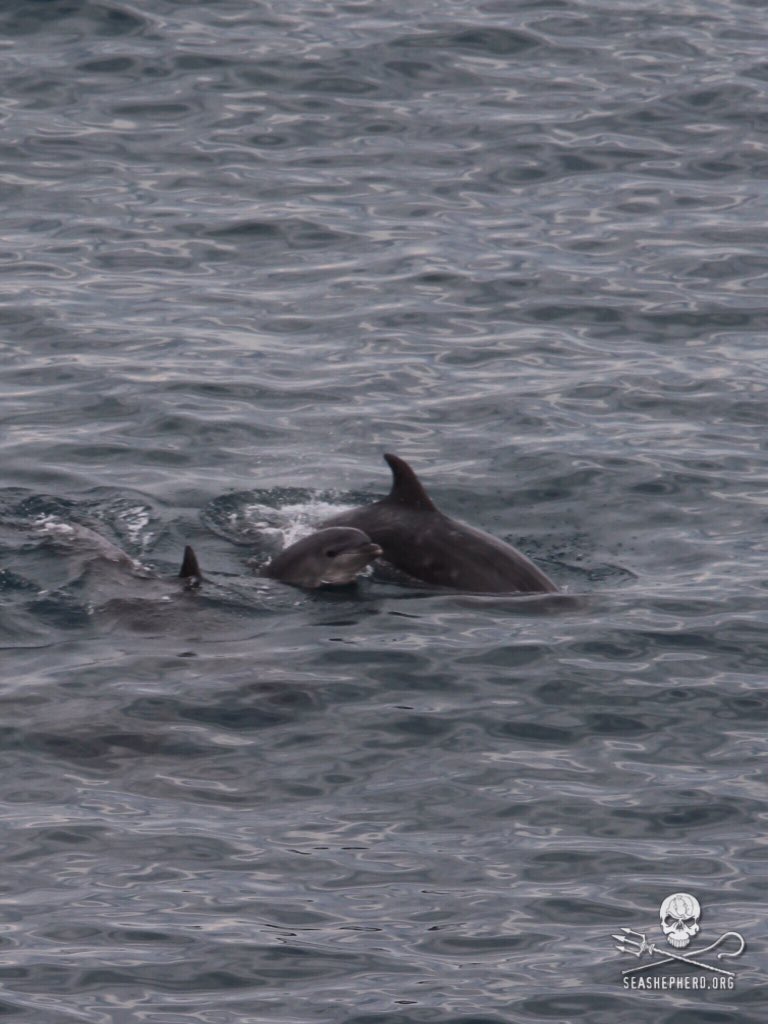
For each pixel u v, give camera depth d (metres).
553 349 70.88
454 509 58.59
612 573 54.31
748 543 56.06
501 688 47.00
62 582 52.34
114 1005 35.03
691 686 47.09
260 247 78.94
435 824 41.09
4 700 45.84
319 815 41.38
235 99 91.25
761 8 105.06
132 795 42.06
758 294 75.25
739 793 42.25
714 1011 35.09
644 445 63.06
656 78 94.38
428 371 69.00
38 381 67.31
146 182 83.88
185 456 62.03
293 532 56.72
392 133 88.75
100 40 96.19
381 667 47.94
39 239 78.81
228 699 46.16
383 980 35.91
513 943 37.03
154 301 74.06
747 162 86.75
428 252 78.69
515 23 100.44
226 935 37.16
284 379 68.12
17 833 40.41
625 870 39.44
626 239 79.94
